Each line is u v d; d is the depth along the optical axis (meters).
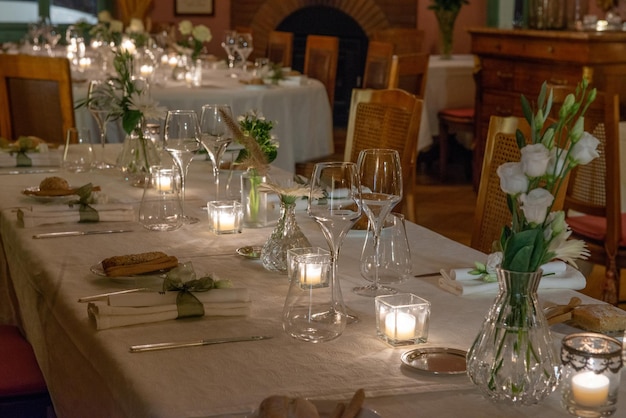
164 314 1.56
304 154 5.44
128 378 1.33
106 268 1.78
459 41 8.41
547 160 1.18
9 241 2.23
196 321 1.57
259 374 1.35
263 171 1.90
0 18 7.95
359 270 1.92
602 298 3.40
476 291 1.74
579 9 5.88
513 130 2.55
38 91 4.03
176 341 1.47
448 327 1.57
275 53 7.09
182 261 1.95
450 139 7.27
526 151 1.19
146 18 7.61
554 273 1.81
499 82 5.90
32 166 3.00
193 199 2.60
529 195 1.19
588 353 1.21
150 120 3.75
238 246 2.09
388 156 1.74
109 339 1.48
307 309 1.48
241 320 1.58
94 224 2.28
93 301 1.65
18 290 2.13
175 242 2.12
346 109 8.64
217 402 1.25
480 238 2.60
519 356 1.24
